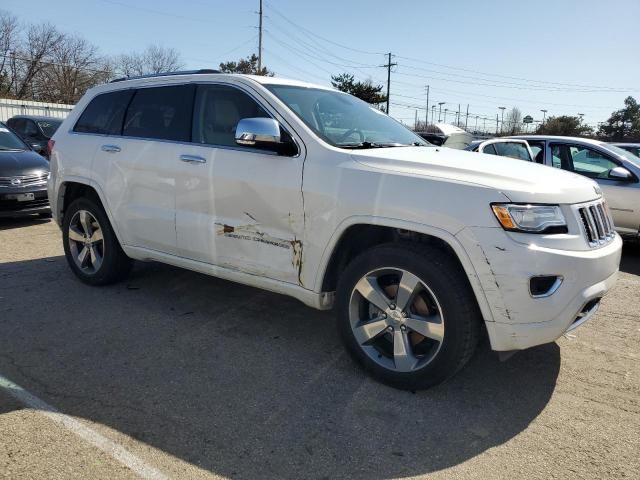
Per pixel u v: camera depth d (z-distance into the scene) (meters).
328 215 3.28
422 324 3.07
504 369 3.54
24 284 5.10
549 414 3.01
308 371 3.46
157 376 3.36
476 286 2.84
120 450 2.60
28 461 2.50
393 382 3.21
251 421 2.88
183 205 4.07
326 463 2.54
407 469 2.52
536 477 2.47
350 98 4.52
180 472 2.45
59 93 51.59
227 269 3.90
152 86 4.51
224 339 3.94
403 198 3.01
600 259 2.94
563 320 2.83
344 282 3.35
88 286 5.05
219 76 4.07
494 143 8.23
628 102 65.25
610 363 3.68
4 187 7.71
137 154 4.38
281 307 4.61
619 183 7.03
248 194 3.64
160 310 4.48
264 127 3.40
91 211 4.87
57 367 3.45
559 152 7.66
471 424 2.90
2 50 48.38
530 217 2.79
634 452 2.67
